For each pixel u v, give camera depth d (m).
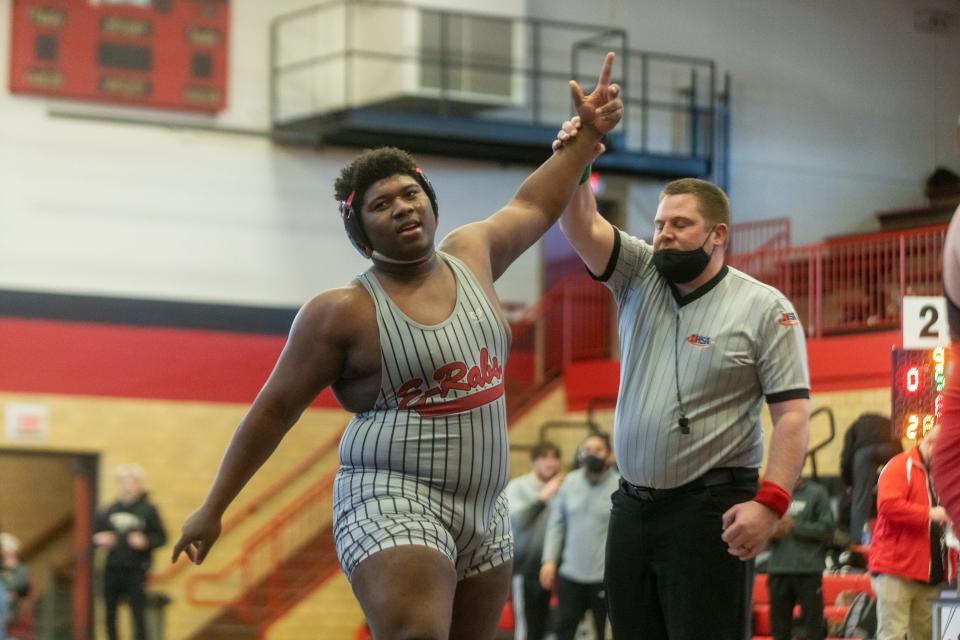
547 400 19.22
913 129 22.97
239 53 18.69
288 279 18.73
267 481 18.20
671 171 20.42
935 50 23.27
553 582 11.36
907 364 7.72
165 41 18.14
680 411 4.98
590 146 4.77
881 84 22.81
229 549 17.91
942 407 3.57
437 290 4.11
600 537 11.12
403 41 18.61
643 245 5.33
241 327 18.41
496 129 18.97
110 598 14.69
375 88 19.03
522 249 4.62
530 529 12.20
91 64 17.78
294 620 17.58
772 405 4.93
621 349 5.32
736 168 21.67
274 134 18.59
